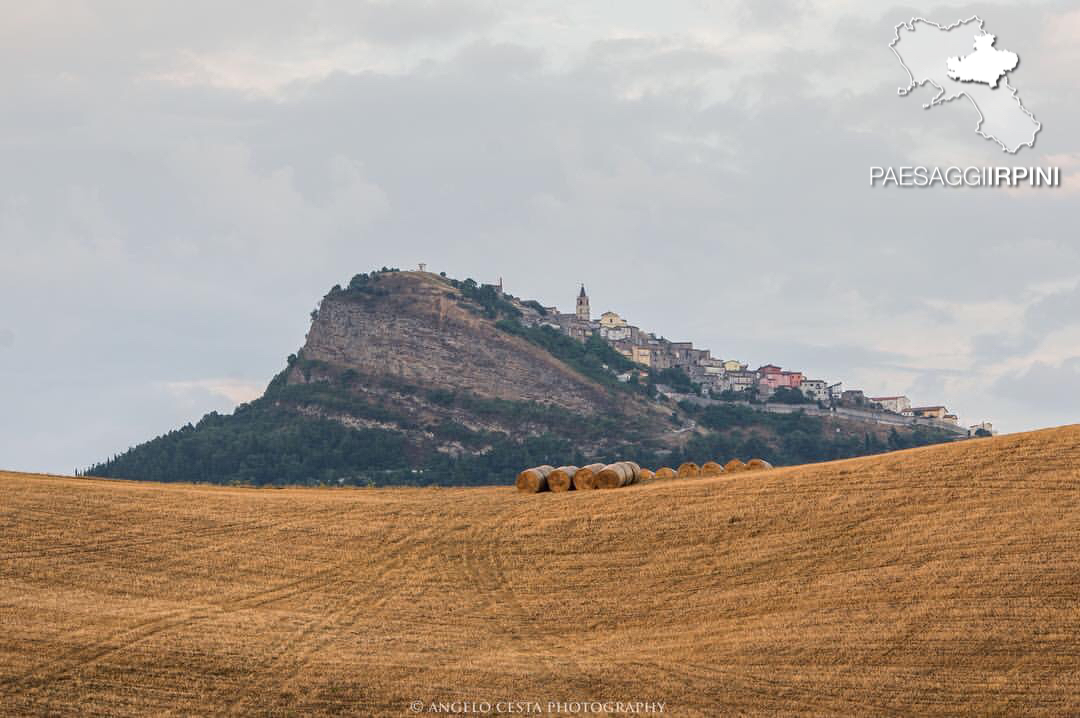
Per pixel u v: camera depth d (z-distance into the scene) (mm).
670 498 164000
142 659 111688
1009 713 106125
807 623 126125
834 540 144500
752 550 145250
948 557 135250
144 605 129625
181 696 105062
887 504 151375
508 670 115438
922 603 126375
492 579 144250
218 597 136125
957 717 106000
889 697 109625
